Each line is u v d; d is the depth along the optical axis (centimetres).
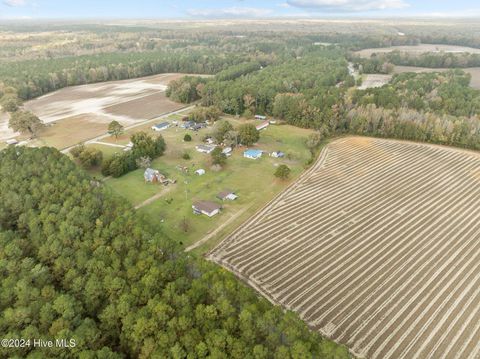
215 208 6650
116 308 3772
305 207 6969
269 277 5084
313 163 9094
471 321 4350
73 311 3706
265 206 7000
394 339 4097
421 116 10800
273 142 10581
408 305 4584
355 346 4000
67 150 9656
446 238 6000
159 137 9731
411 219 6575
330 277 5084
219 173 8419
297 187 7806
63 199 5866
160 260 4606
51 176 6612
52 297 3944
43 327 3622
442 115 11356
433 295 4756
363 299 4681
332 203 7125
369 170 8694
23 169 6769
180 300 3803
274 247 5753
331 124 11269
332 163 9112
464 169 8731
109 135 10894
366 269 5250
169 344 3403
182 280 4112
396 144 10450
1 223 5553
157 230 5591
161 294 4028
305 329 3566
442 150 9956
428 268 5272
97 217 5491
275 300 4656
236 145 10019
